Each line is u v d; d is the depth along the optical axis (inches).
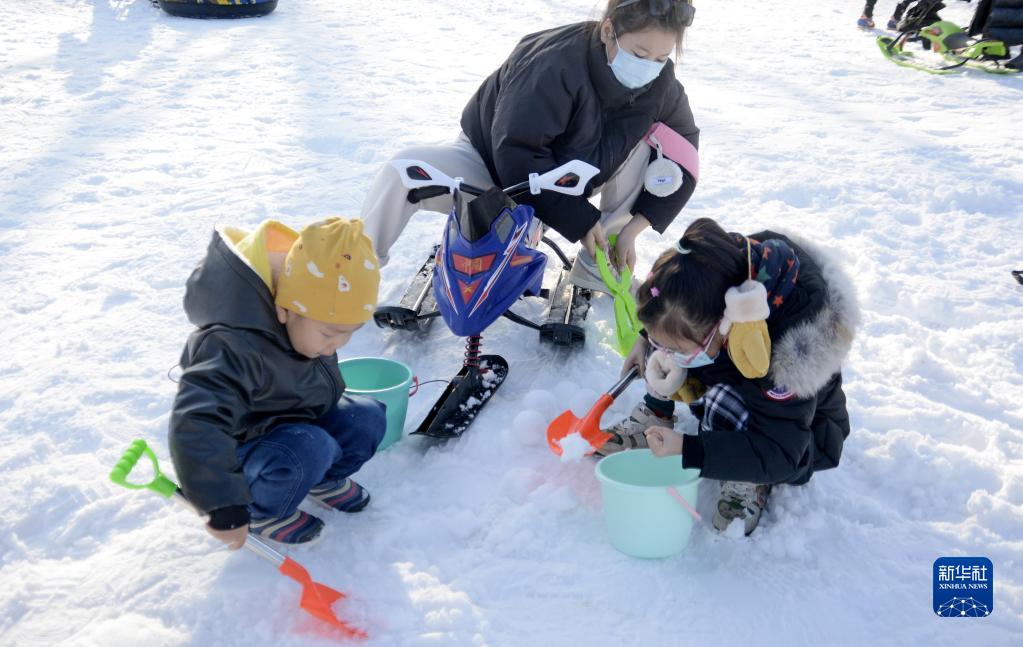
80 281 143.3
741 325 77.7
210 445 73.2
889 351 126.7
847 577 85.5
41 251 154.2
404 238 163.0
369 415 91.0
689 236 80.9
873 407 112.7
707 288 78.3
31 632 77.5
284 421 85.0
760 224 171.6
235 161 201.8
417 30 358.9
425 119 236.2
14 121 225.6
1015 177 195.2
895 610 81.7
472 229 109.3
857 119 245.8
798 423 84.4
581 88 115.3
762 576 85.7
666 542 86.6
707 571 86.7
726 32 372.8
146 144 212.1
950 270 153.3
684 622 79.9
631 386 117.1
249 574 83.9
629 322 119.5
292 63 294.2
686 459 82.3
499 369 119.6
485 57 314.8
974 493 95.1
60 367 118.6
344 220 78.4
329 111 242.1
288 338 80.6
